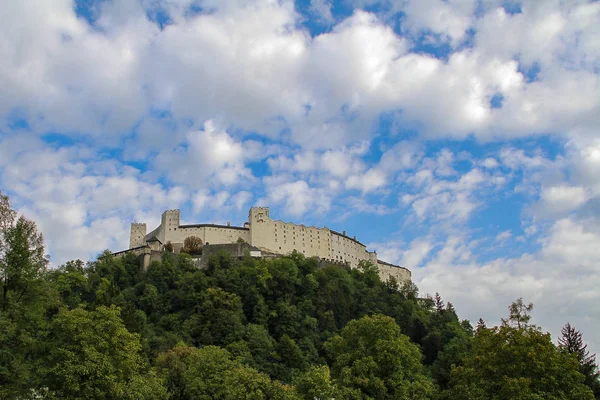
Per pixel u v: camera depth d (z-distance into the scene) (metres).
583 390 67.00
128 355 71.50
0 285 66.06
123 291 190.50
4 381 60.53
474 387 71.00
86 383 65.94
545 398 66.38
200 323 166.62
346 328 95.56
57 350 66.94
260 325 168.62
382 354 85.44
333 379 85.75
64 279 183.25
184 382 96.81
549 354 69.44
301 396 80.38
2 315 61.50
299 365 147.62
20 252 67.06
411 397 80.56
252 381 87.25
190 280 192.12
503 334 72.88
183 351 117.81
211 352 101.88
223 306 175.00
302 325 177.50
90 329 70.38
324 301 197.88
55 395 65.12
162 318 173.38
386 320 90.75
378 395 81.38
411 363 89.25
